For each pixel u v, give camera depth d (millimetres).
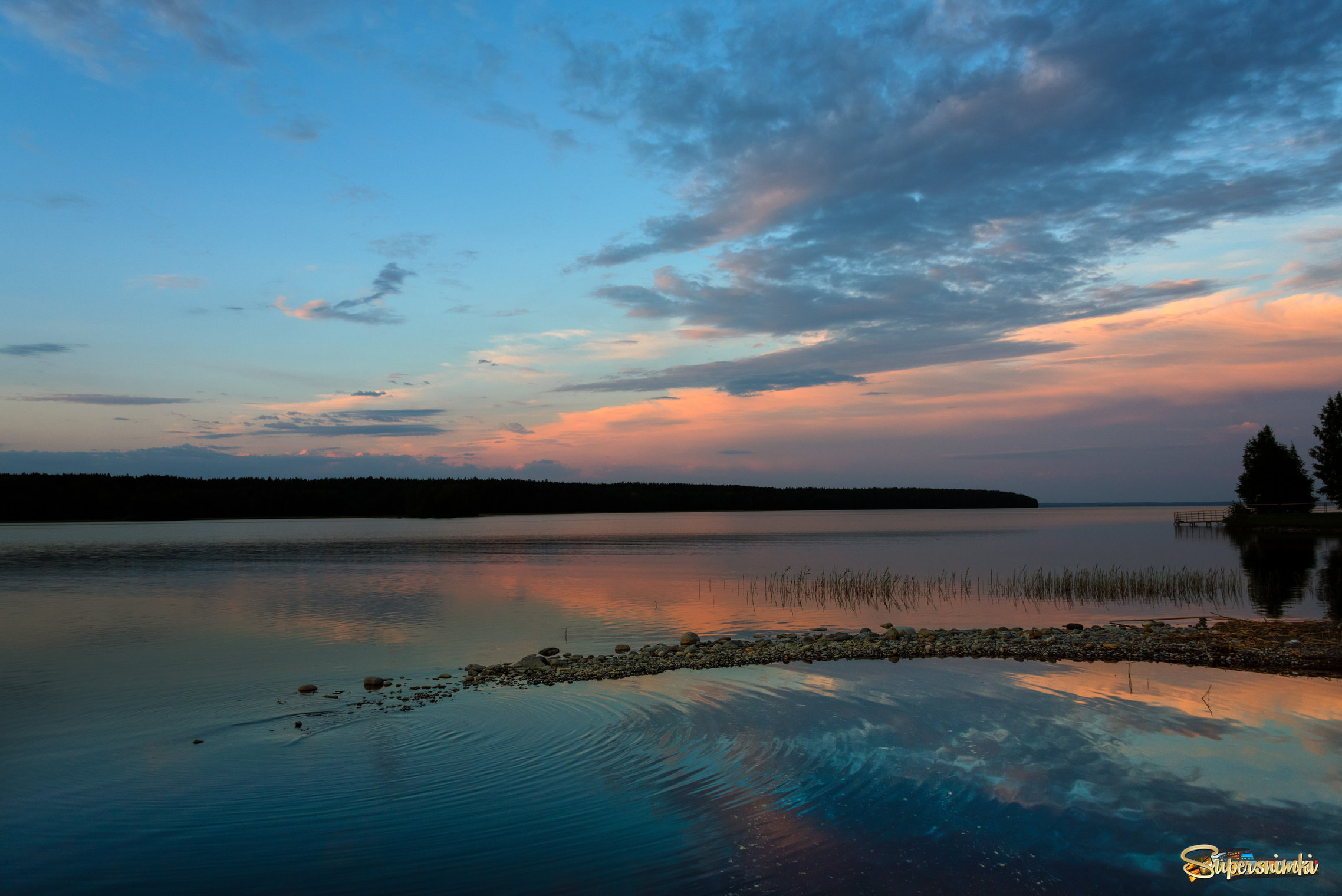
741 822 8891
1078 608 28422
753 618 26688
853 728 12430
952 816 8930
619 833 8656
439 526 133875
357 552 63531
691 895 7273
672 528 120625
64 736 12852
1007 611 28000
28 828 9062
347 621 26172
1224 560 50000
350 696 15500
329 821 9148
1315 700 14008
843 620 26031
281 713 14180
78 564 51281
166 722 13664
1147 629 22344
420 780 10453
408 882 7660
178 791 10188
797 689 15281
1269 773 10156
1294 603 29234
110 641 22375
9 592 35125
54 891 7598
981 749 11234
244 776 10734
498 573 44406
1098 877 7504
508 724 13062
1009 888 7324
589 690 15414
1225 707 13492
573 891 7422
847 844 8289
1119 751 11102
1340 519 78438
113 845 8562
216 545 74562
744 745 11641
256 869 8008
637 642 21984
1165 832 8445
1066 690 14906
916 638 20891
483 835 8680
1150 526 119938
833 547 68500
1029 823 8711
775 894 7289
